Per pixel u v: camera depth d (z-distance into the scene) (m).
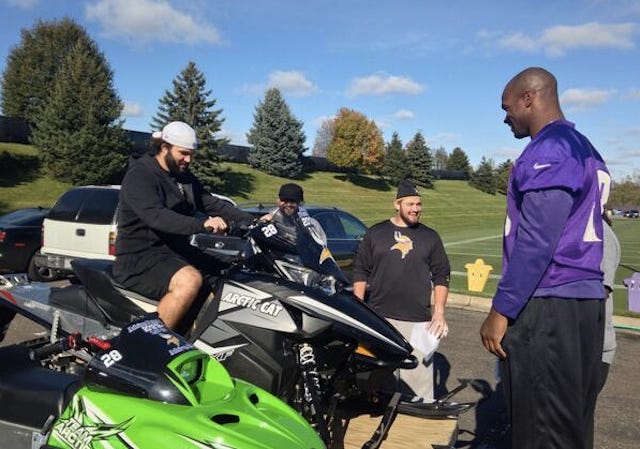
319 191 55.59
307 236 3.81
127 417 2.83
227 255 4.04
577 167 2.60
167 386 2.86
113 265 4.04
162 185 3.93
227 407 2.88
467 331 8.58
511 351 2.75
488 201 73.00
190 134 3.89
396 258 4.75
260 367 3.46
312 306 3.45
